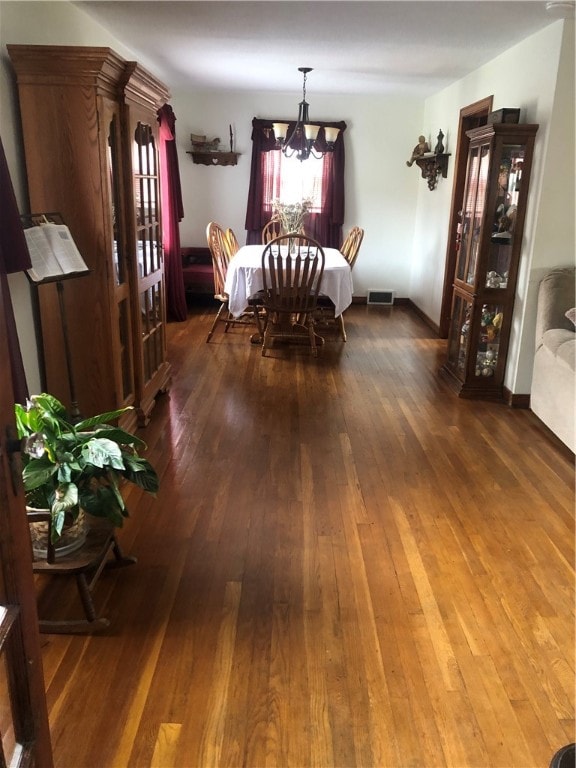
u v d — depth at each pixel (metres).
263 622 1.91
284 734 1.53
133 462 1.87
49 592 2.04
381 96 6.44
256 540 2.34
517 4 3.01
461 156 5.13
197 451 3.09
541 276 3.60
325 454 3.09
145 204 3.36
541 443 3.29
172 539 2.34
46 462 1.78
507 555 2.28
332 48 4.15
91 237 2.73
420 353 5.01
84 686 1.66
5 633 1.00
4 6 2.51
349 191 6.76
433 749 1.50
